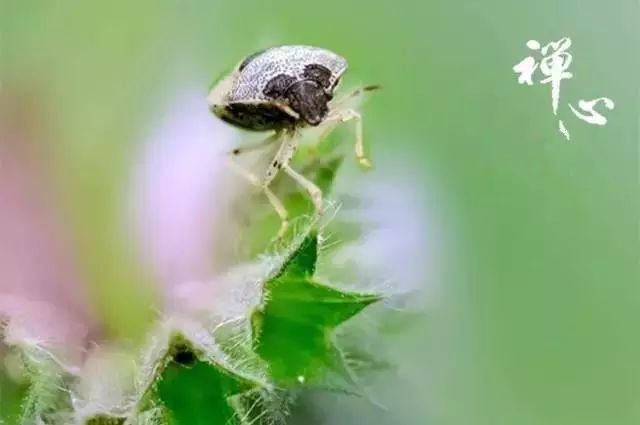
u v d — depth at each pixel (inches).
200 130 2.8
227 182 2.7
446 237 2.8
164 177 2.7
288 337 2.4
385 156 2.8
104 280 2.7
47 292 2.7
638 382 2.8
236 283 2.4
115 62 2.8
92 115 2.8
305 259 2.4
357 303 2.4
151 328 2.5
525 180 2.8
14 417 2.4
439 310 2.8
